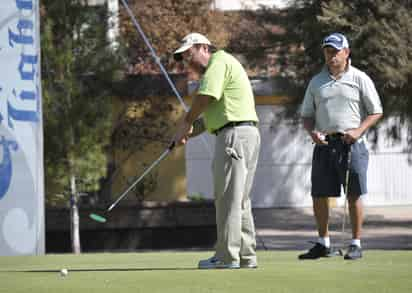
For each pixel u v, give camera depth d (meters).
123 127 53.50
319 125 20.23
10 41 26.12
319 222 20.42
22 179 26.03
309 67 49.69
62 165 43.56
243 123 17.27
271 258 20.94
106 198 54.09
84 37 44.81
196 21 57.28
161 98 53.38
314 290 13.72
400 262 18.69
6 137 25.75
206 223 48.28
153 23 57.22
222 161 17.22
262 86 61.50
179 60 17.59
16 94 26.12
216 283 14.72
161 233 48.25
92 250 47.81
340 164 19.92
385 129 53.38
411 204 65.75
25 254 25.89
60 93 43.66
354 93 19.91
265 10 53.47
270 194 64.75
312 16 48.72
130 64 55.06
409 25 42.91
